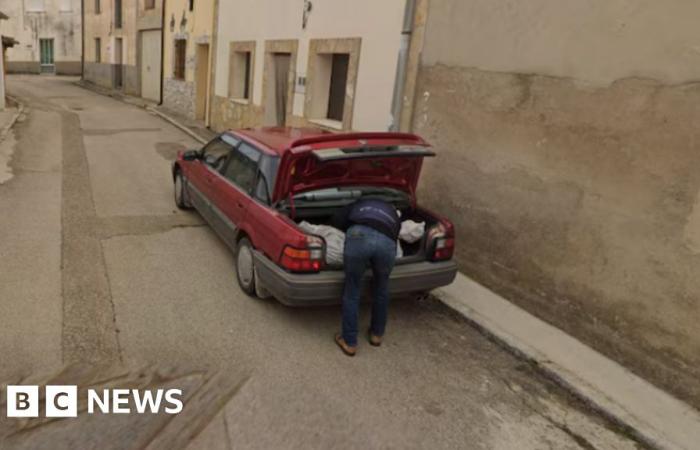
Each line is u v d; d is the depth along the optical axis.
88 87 26.67
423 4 6.01
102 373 3.49
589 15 4.14
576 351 4.27
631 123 3.91
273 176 4.48
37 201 7.00
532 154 4.76
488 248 5.36
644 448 3.31
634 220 3.95
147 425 3.05
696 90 3.49
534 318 4.80
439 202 6.00
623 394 3.73
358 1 7.55
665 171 3.72
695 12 3.47
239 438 3.02
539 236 4.77
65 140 11.62
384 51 7.01
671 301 3.75
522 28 4.75
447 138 5.80
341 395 3.51
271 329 4.28
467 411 3.50
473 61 5.34
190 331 4.13
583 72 4.23
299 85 9.51
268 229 4.27
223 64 13.49
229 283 5.05
